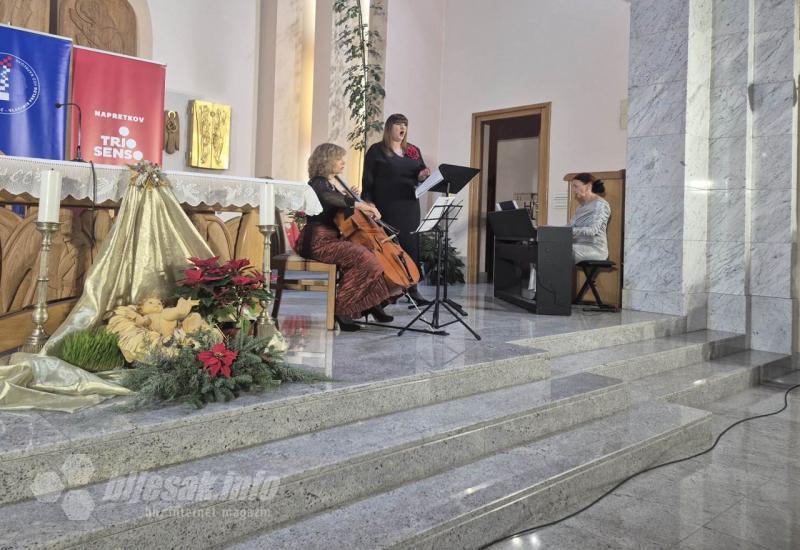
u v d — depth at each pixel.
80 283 3.18
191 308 2.83
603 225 6.00
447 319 4.95
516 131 10.03
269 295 2.93
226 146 7.19
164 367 2.39
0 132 4.66
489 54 8.78
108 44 6.54
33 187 2.76
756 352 5.81
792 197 5.77
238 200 3.32
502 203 6.64
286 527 2.06
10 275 2.88
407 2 8.73
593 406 3.42
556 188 8.16
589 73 7.85
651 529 2.52
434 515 2.20
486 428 2.80
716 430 3.95
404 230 5.12
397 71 8.65
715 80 6.06
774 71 5.86
